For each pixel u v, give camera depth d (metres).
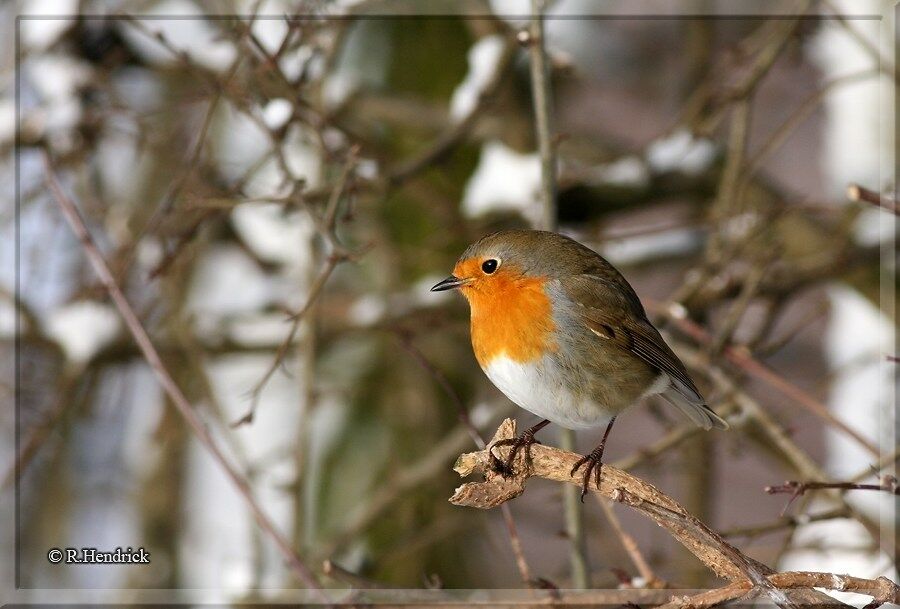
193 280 12.98
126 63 11.83
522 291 7.23
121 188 12.70
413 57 13.12
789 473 10.81
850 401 11.09
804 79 16.72
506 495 6.02
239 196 9.84
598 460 5.98
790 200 12.17
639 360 7.41
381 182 10.42
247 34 8.40
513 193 11.63
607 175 12.11
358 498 12.21
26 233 11.65
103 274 8.63
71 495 13.24
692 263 12.12
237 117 11.11
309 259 10.70
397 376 12.88
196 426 7.91
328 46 9.66
